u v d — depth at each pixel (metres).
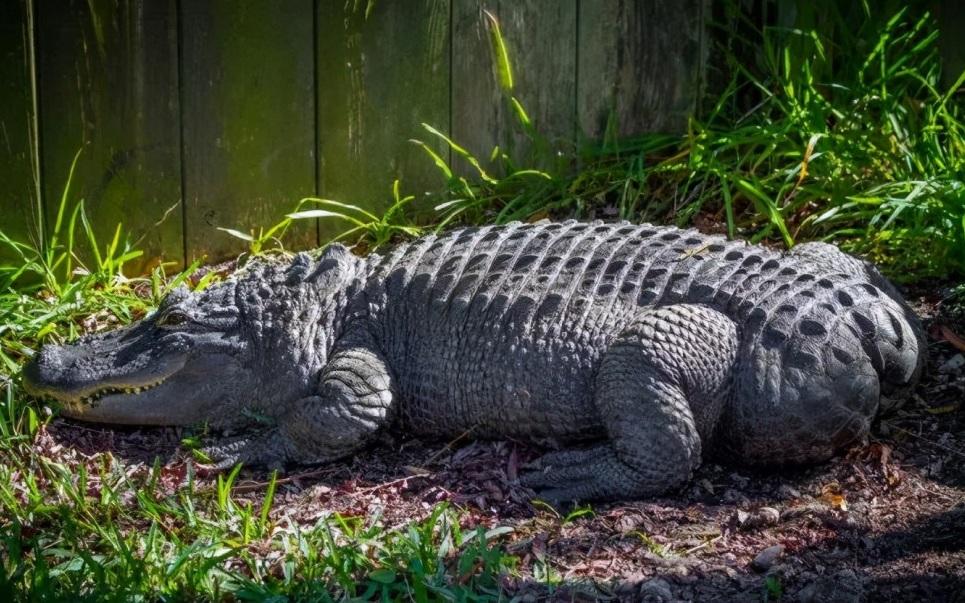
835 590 6.67
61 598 6.41
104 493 7.69
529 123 10.79
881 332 7.96
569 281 8.30
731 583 6.84
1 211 9.60
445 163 10.91
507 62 10.84
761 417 7.75
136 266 10.11
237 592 6.61
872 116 11.23
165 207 10.09
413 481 8.04
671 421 7.62
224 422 8.70
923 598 6.63
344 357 8.39
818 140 10.60
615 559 7.08
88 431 8.65
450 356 8.34
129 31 9.66
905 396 8.38
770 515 7.39
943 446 8.16
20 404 8.65
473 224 10.78
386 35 10.48
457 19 10.72
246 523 7.21
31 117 9.52
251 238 10.19
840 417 7.79
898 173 10.45
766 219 10.55
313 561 6.83
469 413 8.34
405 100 10.69
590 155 11.28
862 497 7.71
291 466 8.35
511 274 8.44
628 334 7.86
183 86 9.90
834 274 8.37
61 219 9.77
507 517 7.62
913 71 10.83
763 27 11.46
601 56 11.26
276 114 10.25
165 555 7.08
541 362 8.09
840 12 11.74
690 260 8.31
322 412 8.18
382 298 8.62
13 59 9.38
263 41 10.07
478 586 6.71
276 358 8.56
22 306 9.44
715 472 8.07
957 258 9.81
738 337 7.87
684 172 10.92
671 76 11.52
